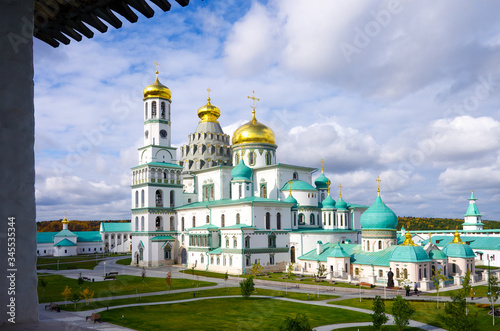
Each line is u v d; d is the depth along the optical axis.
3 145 7.86
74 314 52.78
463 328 40.59
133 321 48.91
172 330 44.88
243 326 46.84
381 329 44.88
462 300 48.59
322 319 50.12
